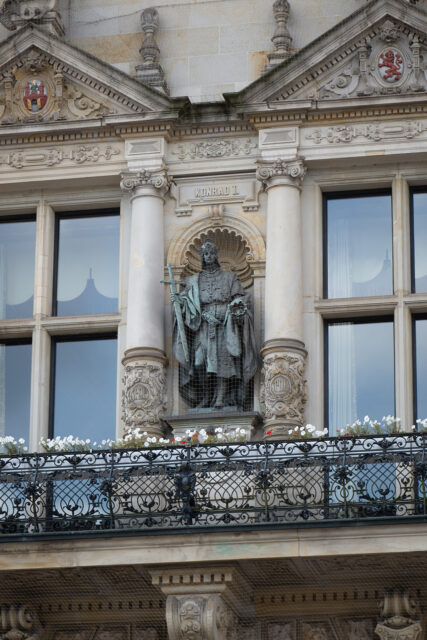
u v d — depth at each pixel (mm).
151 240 34094
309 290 33750
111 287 35219
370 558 29391
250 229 34156
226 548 29375
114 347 34719
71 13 36344
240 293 33531
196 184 34594
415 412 33125
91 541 29766
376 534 28969
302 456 30188
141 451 31141
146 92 34594
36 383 34156
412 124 33938
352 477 31016
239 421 32688
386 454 29688
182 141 34812
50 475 30547
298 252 33688
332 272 34344
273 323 33156
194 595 29656
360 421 33156
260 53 35500
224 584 29609
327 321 34062
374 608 30797
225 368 33031
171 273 33875
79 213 35656
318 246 34094
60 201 35344
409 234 34094
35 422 33938
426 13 33906
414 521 28812
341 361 33781
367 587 30719
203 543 29469
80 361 34750
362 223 34594
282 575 30484
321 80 34188
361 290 34188
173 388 33438
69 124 34906
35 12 35594
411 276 33906
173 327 33562
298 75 34062
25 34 35188
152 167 34500
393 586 30484
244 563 29844
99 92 35000
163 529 29531
